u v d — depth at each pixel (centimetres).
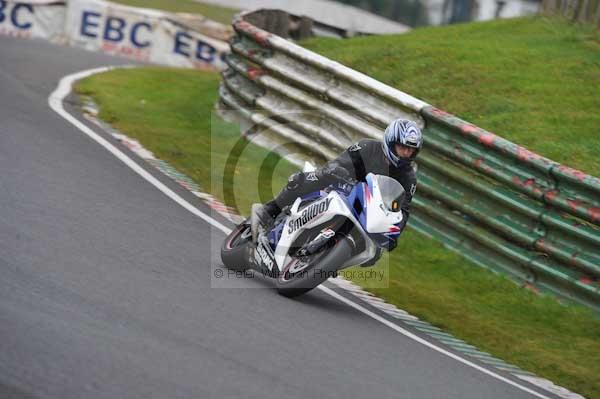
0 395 1309
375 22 6788
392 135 2161
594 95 3947
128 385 1446
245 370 1641
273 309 2089
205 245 2545
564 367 2305
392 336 2162
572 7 4934
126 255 2222
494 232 2950
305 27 5788
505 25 5188
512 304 2747
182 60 7025
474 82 4109
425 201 3162
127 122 3962
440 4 7988
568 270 2752
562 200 2750
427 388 1825
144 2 9025
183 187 3159
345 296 2441
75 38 6900
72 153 3209
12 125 3397
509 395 1956
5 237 2106
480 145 3020
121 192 2866
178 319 1836
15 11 6831
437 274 2895
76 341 1575
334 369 1777
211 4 9350
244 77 4188
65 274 1948
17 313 1641
